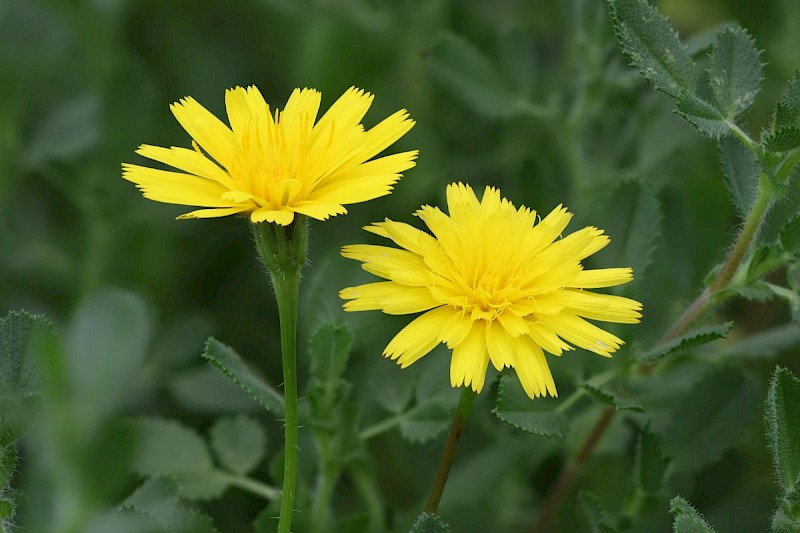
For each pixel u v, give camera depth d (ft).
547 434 1.51
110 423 1.37
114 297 1.52
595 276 1.51
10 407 1.48
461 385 1.52
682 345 1.53
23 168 1.79
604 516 1.57
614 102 1.77
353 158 1.49
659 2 1.69
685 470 1.61
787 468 1.50
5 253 1.78
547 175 1.72
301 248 1.50
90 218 1.79
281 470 1.61
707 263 1.74
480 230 1.50
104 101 1.77
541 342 1.49
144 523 1.47
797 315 1.54
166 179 1.49
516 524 1.69
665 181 1.72
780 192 1.53
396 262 1.50
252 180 1.48
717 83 1.53
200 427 1.74
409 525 1.61
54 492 1.38
